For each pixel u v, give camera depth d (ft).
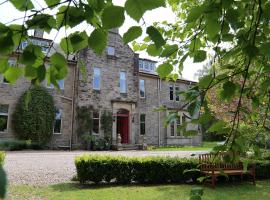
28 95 4.84
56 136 63.10
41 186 26.27
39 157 46.21
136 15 3.67
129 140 73.05
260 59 6.91
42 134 60.49
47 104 61.67
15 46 4.34
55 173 32.71
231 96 6.07
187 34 9.96
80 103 66.28
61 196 22.57
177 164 29.81
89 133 66.18
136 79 77.05
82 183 27.81
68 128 64.59
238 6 6.48
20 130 58.90
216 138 109.81
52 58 4.81
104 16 3.75
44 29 4.58
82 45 5.02
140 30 4.14
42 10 4.33
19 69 4.73
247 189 26.89
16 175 30.55
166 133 80.53
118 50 75.00
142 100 77.51
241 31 6.65
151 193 24.09
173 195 23.35
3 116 58.59
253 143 7.79
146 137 76.43
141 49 8.37
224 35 6.39
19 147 57.52
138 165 29.35
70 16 4.48
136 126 74.90
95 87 69.56
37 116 60.13
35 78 4.69
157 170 29.43
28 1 4.33
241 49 6.28
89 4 4.48
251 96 7.30
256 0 6.17
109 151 62.64
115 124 71.15
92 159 28.02
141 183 29.14
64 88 65.57
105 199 21.80
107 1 4.37
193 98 5.53
